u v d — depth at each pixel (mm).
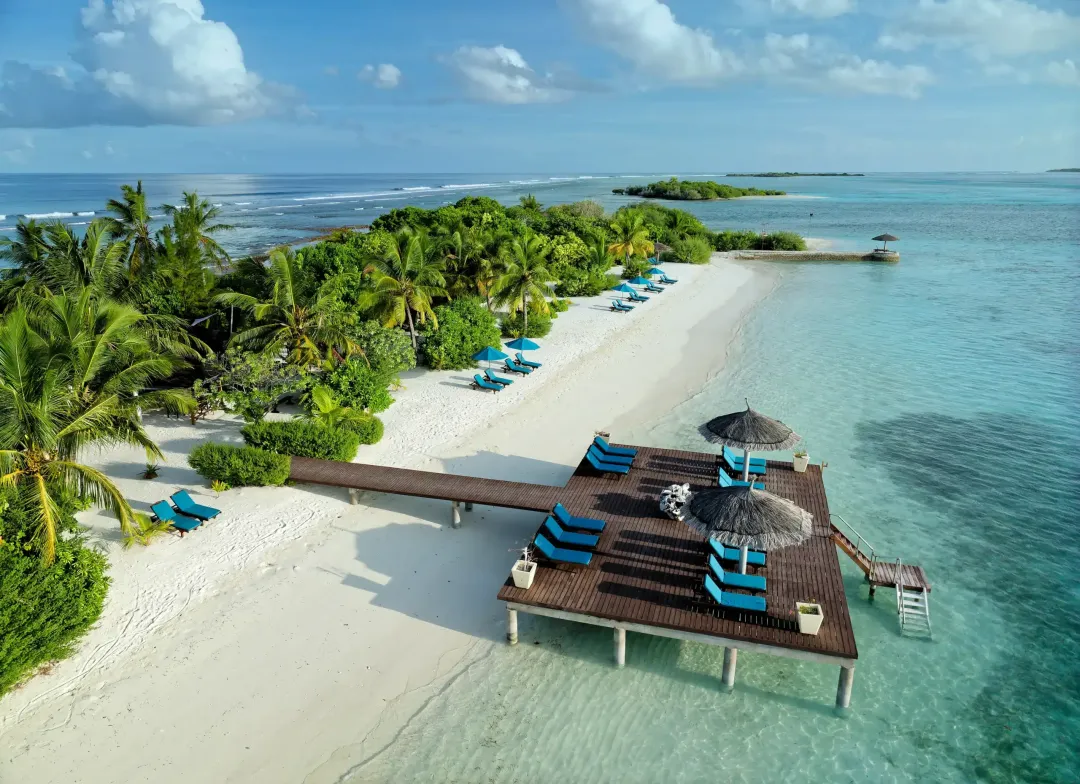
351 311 32688
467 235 42969
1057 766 12281
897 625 15883
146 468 23031
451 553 18453
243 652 14844
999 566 18078
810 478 19984
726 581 14578
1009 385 31562
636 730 13055
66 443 16578
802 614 13094
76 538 15711
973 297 50625
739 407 29172
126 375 18500
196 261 36156
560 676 14383
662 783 11977
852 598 16828
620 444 25031
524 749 12664
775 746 12703
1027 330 40969
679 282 58719
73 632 14469
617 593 14781
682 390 31391
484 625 15820
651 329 42469
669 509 17812
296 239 91938
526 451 24656
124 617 15812
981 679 14297
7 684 13141
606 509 18547
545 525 17047
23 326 15305
